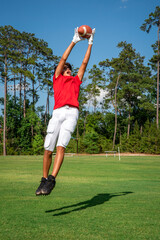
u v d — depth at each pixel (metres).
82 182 8.66
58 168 3.25
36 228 3.18
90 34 3.62
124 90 55.81
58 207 4.50
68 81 3.57
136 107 63.00
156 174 11.98
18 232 3.01
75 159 29.05
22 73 46.59
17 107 53.28
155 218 3.71
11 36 48.03
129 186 7.68
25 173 11.80
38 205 4.68
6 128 50.00
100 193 6.22
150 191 6.62
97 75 61.56
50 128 3.42
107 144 52.91
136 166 17.48
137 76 56.31
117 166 17.38
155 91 61.00
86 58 3.72
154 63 53.56
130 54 55.16
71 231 3.06
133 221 3.54
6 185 7.68
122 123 61.31
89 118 61.47
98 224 3.38
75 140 50.72
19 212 4.09
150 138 48.72
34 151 49.97
